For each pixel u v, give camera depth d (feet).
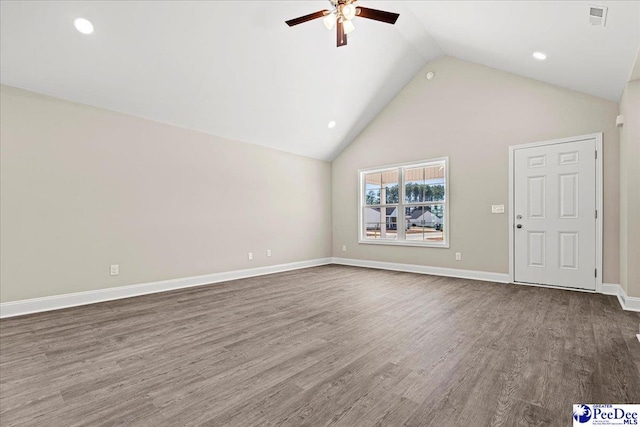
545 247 14.23
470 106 16.46
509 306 11.20
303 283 15.56
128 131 13.09
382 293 13.33
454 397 5.53
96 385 6.04
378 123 20.16
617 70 10.40
